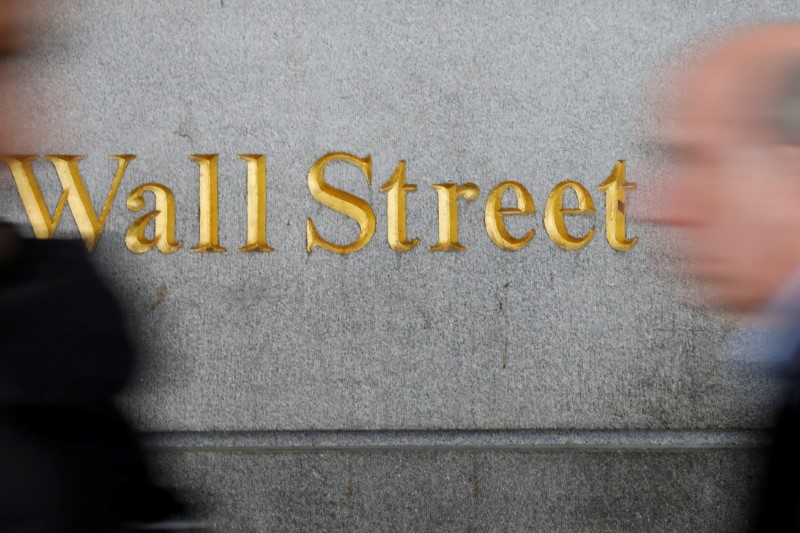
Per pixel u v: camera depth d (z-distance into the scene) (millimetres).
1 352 1308
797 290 1006
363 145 3693
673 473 3668
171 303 3674
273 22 3697
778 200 994
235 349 3693
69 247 1504
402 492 3650
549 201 3688
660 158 3645
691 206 1049
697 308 3564
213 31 3697
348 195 3684
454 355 3693
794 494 1046
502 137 3691
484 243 3686
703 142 1032
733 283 1032
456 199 3672
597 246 3689
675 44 3674
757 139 999
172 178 3693
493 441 3697
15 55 1562
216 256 3686
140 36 3705
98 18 3689
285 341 3695
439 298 3693
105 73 3697
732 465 3658
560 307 3697
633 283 3682
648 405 3707
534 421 3691
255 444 3703
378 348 3693
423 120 3691
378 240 3691
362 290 3695
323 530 3652
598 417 3699
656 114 3664
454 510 3650
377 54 3697
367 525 3646
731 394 3643
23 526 1238
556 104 3697
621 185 3668
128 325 1529
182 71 3697
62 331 1389
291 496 3656
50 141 3645
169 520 1479
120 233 3662
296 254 3695
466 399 3693
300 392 3693
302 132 3699
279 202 3695
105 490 1326
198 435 3686
